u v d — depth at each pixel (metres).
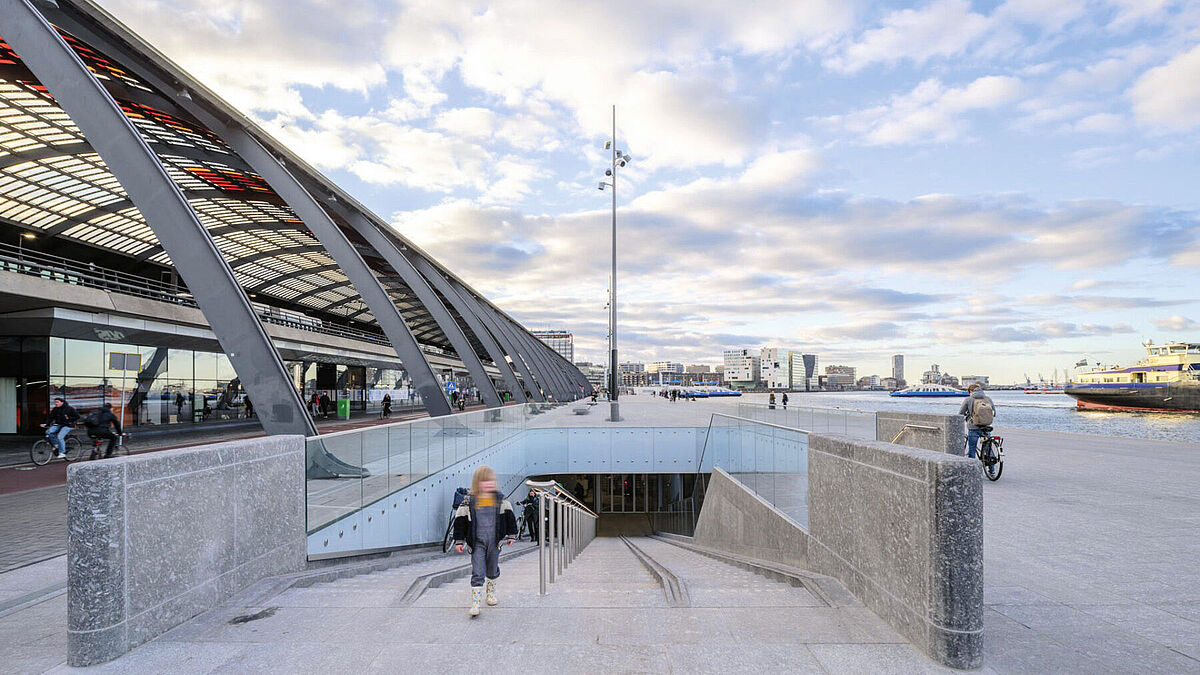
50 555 6.51
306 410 9.53
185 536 4.29
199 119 15.54
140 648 3.74
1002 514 7.16
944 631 3.24
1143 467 11.16
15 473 12.74
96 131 9.26
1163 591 4.48
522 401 29.64
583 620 4.16
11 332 19.78
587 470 24.16
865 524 4.34
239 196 24.64
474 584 4.37
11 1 9.37
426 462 10.92
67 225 27.39
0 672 3.44
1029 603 4.23
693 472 24.14
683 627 3.94
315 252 35.06
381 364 41.59
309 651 3.61
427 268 28.50
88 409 22.02
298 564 6.07
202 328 24.42
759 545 8.60
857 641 3.62
